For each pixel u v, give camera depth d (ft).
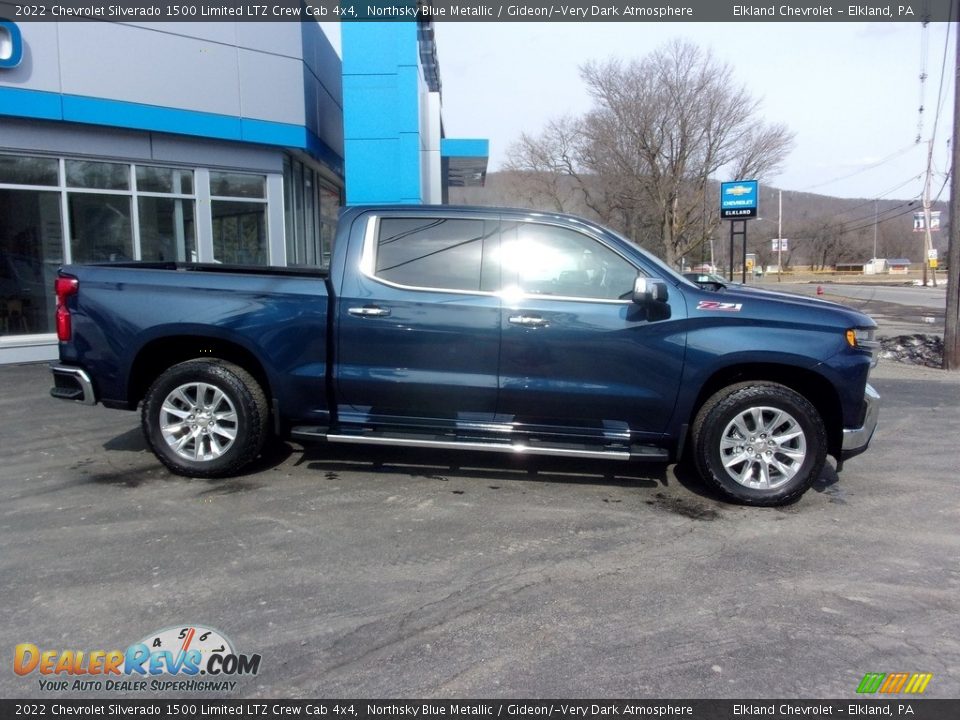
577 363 16.47
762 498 16.38
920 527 15.53
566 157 125.59
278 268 21.03
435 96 59.36
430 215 17.17
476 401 16.89
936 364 38.58
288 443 21.06
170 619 11.39
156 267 20.24
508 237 16.94
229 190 41.86
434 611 11.75
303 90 43.45
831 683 10.01
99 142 36.45
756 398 16.17
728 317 16.16
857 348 16.10
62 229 35.96
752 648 10.81
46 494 16.81
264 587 12.43
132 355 17.53
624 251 16.70
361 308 16.88
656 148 98.43
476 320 16.58
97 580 12.60
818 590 12.62
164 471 18.53
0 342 34.53
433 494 17.10
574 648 10.75
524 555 13.87
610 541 14.57
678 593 12.46
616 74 97.14
